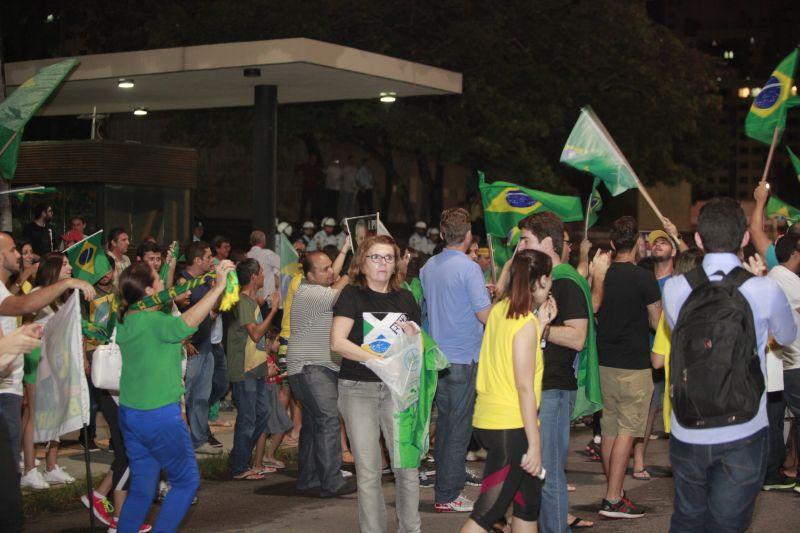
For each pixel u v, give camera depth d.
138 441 6.17
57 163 15.52
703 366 4.74
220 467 9.77
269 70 15.80
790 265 8.17
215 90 17.75
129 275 6.26
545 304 5.88
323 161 31.14
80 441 10.76
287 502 8.49
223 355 10.56
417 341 6.40
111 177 15.43
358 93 18.19
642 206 39.91
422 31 28.05
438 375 7.82
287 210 29.95
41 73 9.36
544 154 32.12
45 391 6.37
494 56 27.94
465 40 27.00
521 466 5.62
